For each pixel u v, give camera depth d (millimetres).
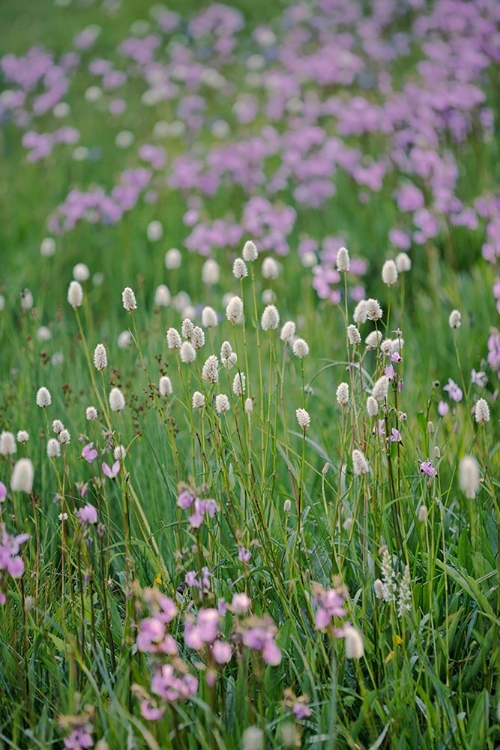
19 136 12141
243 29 15938
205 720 2768
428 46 10953
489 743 2662
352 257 7062
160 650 2463
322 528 3443
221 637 2811
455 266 7070
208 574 2938
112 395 3088
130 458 4301
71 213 7957
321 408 4684
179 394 4887
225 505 3408
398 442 3262
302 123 10039
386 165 8492
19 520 3744
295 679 3014
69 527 3662
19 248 8430
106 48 15734
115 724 2658
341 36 12953
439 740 2713
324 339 5723
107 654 3150
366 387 3746
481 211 6898
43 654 3104
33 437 4512
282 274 7102
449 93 8914
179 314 6242
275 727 2766
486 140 8594
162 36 15805
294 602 3178
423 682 3008
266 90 12484
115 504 4188
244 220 7410
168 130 10852
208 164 9328
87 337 6027
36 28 18125
